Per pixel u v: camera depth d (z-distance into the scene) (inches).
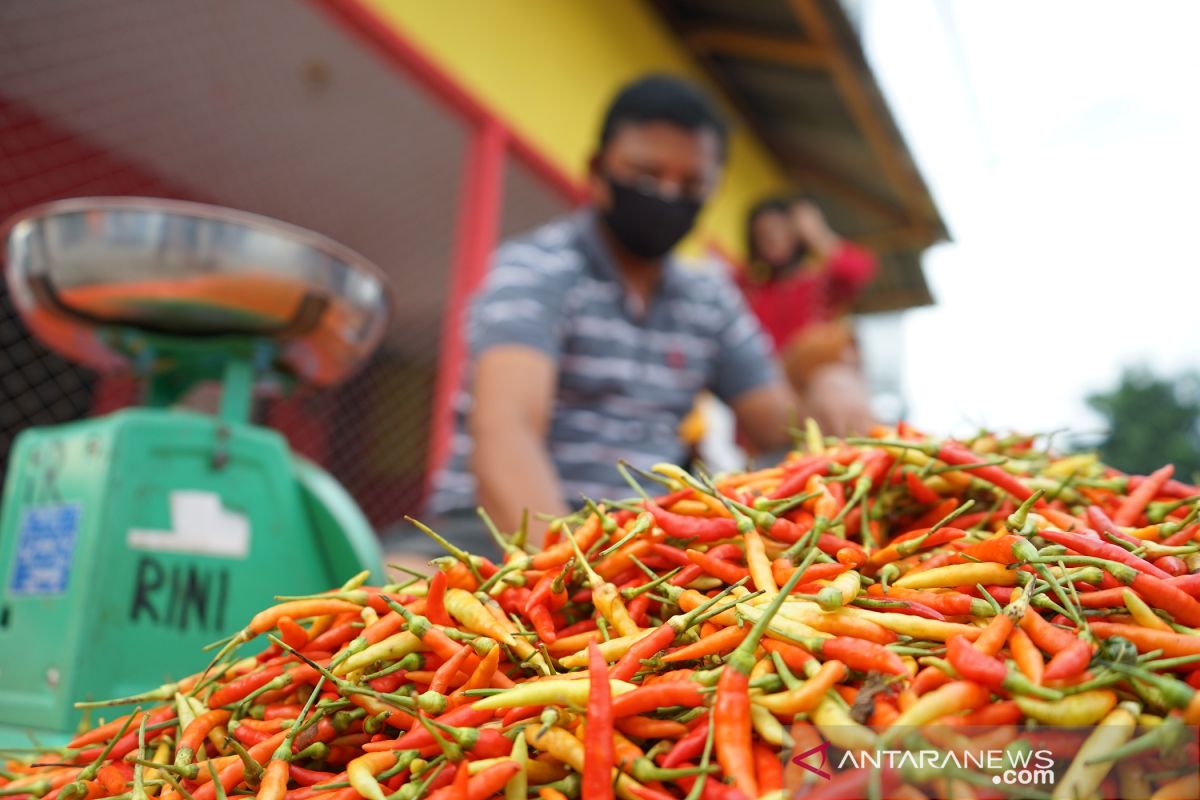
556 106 206.8
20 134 175.9
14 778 40.3
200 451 63.6
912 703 24.3
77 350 69.2
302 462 72.2
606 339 88.0
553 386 83.1
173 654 60.4
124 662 58.4
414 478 193.9
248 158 216.2
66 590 58.6
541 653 31.2
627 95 89.7
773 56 256.5
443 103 174.1
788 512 36.3
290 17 166.7
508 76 190.4
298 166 220.7
